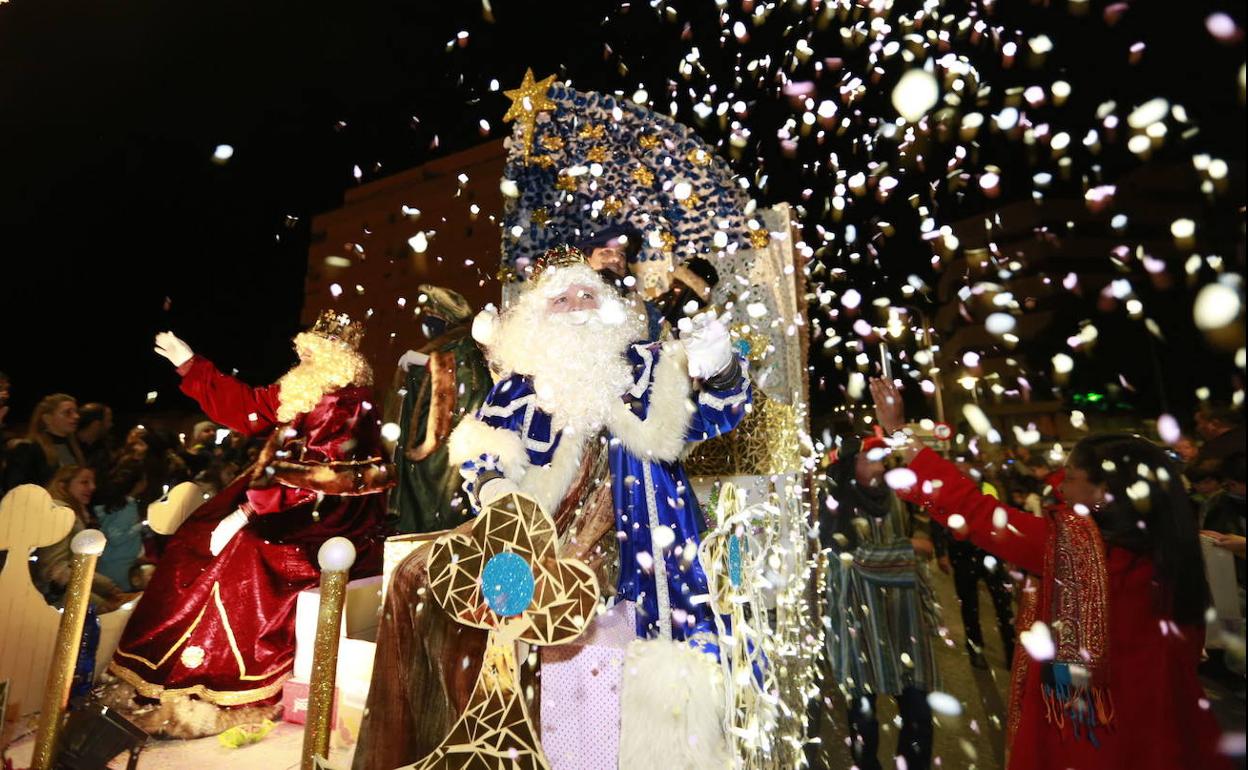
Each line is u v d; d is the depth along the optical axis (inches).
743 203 123.7
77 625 80.7
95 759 78.7
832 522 120.7
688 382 79.7
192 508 153.6
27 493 110.7
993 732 130.0
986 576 184.4
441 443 131.9
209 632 111.8
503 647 69.4
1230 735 54.9
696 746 64.2
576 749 69.1
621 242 116.2
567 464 79.9
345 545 74.9
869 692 108.7
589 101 127.1
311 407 126.3
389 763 72.4
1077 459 72.4
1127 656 65.8
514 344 86.4
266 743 104.6
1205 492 158.4
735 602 72.2
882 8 106.0
